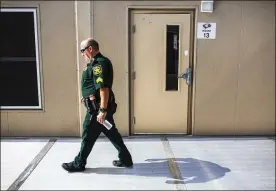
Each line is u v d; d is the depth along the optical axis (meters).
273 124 5.49
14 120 5.42
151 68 5.34
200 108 5.43
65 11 5.12
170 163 4.48
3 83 5.34
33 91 5.35
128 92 5.34
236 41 5.25
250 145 5.11
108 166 4.38
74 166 4.19
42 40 5.19
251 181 3.97
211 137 5.44
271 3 5.17
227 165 4.42
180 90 5.41
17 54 5.25
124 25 5.14
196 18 5.16
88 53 3.92
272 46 5.27
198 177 4.07
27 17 5.15
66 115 5.39
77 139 5.36
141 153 4.81
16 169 4.30
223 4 5.15
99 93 3.96
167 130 5.52
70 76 5.29
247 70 5.32
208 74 5.33
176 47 5.30
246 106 5.43
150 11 5.18
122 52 5.21
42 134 5.46
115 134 4.17
